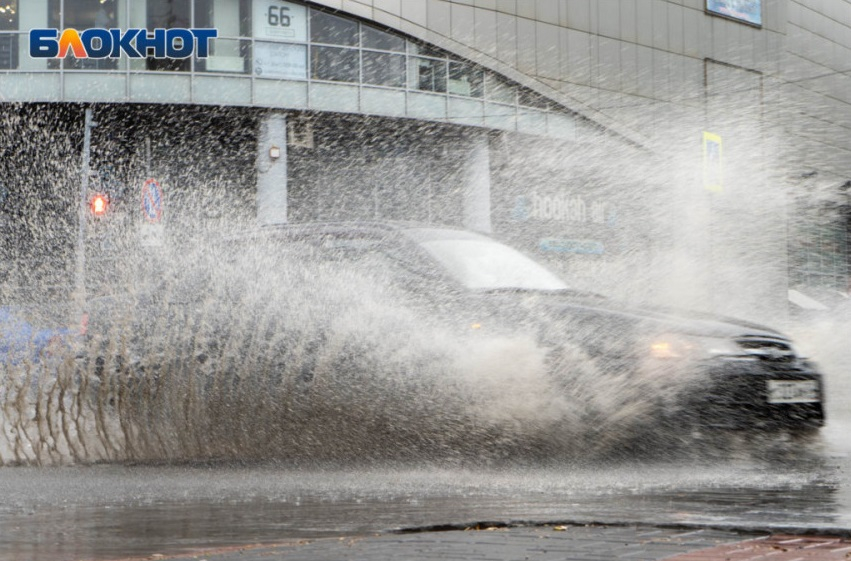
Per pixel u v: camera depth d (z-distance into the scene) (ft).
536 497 34.17
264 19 204.54
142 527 28.81
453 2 223.10
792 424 43.16
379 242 48.08
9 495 36.52
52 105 199.93
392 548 23.91
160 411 48.08
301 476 40.98
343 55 211.20
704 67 277.85
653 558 22.02
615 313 42.80
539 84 235.20
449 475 40.45
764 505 31.53
